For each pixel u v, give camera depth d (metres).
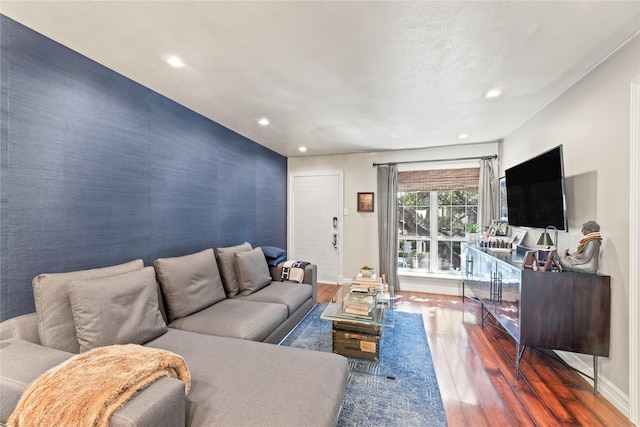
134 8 1.36
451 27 1.51
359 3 1.33
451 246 4.34
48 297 1.42
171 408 0.98
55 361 1.17
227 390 1.29
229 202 3.38
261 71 2.00
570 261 1.96
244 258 2.88
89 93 1.82
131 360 1.10
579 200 2.15
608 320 1.83
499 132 3.48
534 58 1.83
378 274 4.61
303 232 5.05
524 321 2.00
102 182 1.91
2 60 1.41
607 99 1.84
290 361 1.54
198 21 1.46
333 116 2.93
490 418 1.66
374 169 4.66
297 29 1.53
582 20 1.46
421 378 2.06
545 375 2.10
